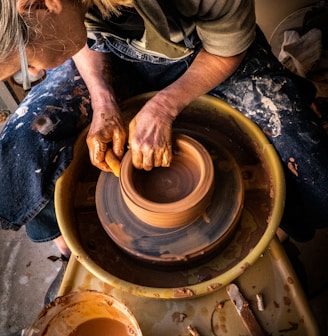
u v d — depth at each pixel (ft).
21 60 2.83
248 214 4.57
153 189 4.34
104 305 4.07
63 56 3.42
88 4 3.37
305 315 4.02
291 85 4.90
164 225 4.15
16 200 4.70
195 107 5.01
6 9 2.61
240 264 3.92
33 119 4.79
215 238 4.14
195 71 4.50
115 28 4.13
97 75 4.91
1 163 4.69
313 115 4.85
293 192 4.91
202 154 4.26
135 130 4.24
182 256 4.11
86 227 4.64
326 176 4.61
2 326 6.07
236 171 4.51
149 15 3.61
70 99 4.97
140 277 4.35
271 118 4.79
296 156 4.67
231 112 4.78
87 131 4.85
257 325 3.95
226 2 3.92
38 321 3.93
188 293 3.85
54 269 6.43
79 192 4.81
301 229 5.22
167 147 4.19
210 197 4.20
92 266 4.05
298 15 6.97
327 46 6.81
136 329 3.79
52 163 4.68
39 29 2.95
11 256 6.61
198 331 3.99
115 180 4.54
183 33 4.23
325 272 5.86
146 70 5.13
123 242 4.23
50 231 5.11
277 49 7.27
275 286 4.15
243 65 4.94
